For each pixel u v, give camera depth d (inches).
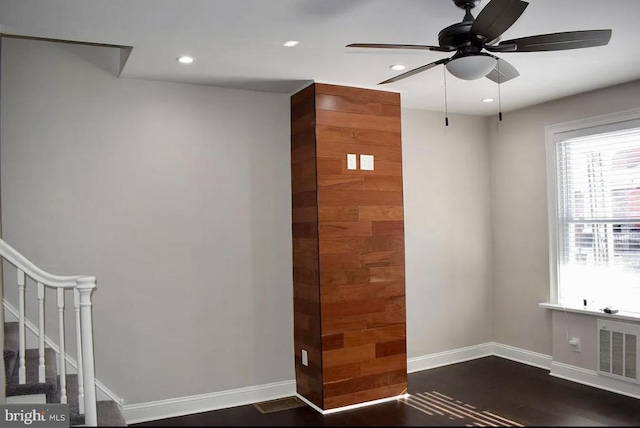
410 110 208.2
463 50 102.3
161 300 160.7
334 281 165.5
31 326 146.0
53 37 126.0
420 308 207.0
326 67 151.6
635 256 173.5
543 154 202.4
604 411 154.0
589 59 147.7
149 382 158.2
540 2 109.0
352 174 169.9
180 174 164.4
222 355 168.6
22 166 145.6
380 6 109.7
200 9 109.7
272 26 119.7
